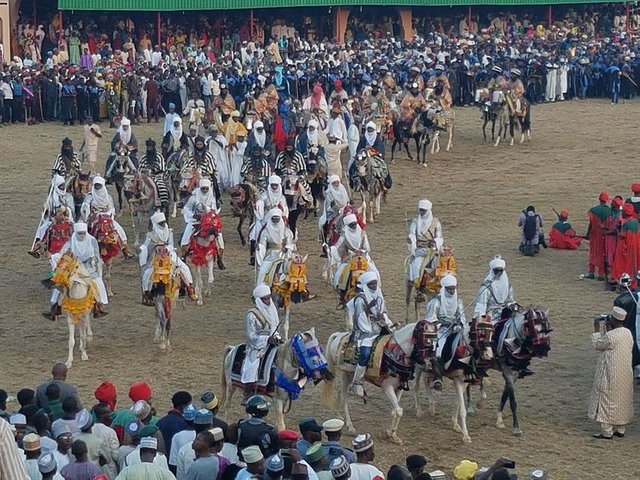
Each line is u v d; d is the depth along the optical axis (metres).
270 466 15.64
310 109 51.12
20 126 60.09
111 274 35.91
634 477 21.64
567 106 66.94
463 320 23.17
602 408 23.48
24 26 69.56
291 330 30.34
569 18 82.62
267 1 73.19
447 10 81.62
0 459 9.54
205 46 72.19
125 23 70.94
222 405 24.00
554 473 21.75
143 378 26.92
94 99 60.28
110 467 18.05
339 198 34.44
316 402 25.58
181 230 40.72
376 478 17.08
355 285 28.91
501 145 55.38
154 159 40.53
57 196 35.19
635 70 69.38
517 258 37.22
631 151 53.47
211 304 33.00
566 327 30.36
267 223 32.09
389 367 22.58
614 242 33.38
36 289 34.69
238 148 45.97
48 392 20.05
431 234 30.75
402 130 51.00
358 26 78.19
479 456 22.56
